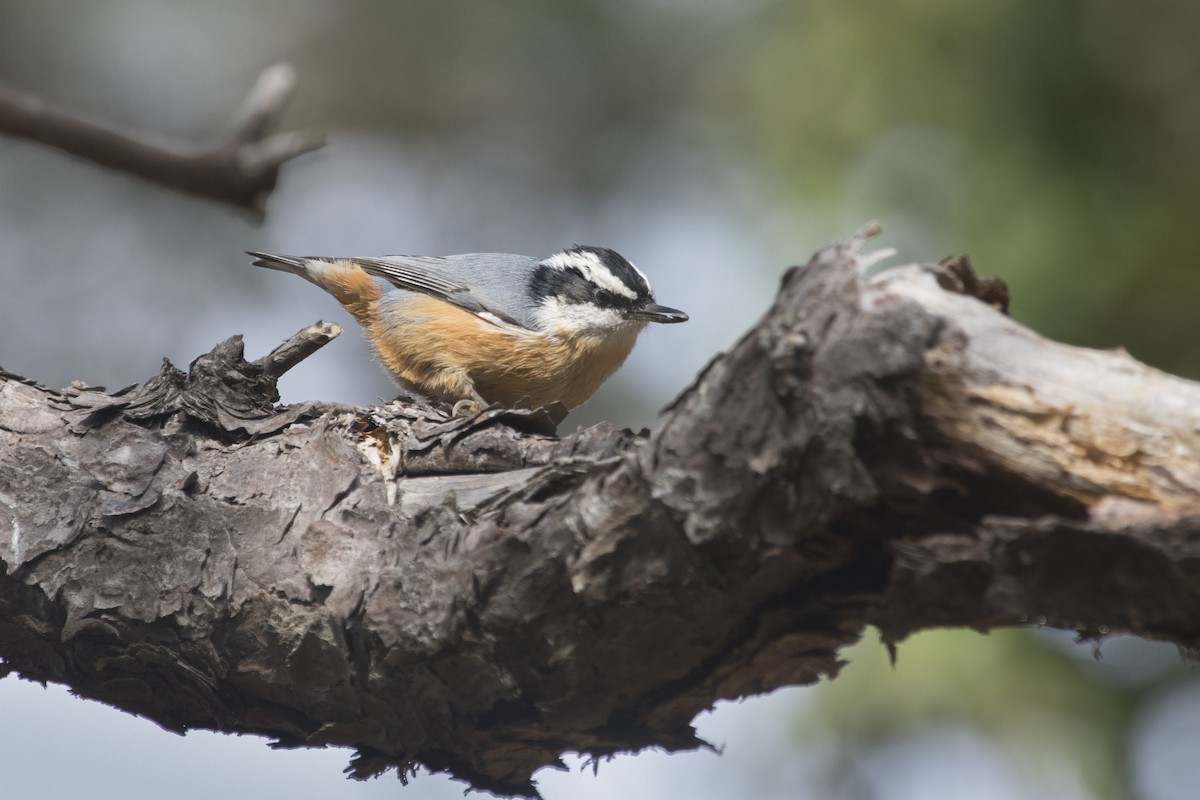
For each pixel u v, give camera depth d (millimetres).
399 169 19328
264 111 7301
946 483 4305
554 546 4973
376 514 5691
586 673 5211
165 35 19016
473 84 18969
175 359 17234
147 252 17531
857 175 12477
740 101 14898
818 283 4316
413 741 5848
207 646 5836
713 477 4480
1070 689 11352
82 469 6168
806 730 11852
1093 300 11492
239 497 5949
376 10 18906
